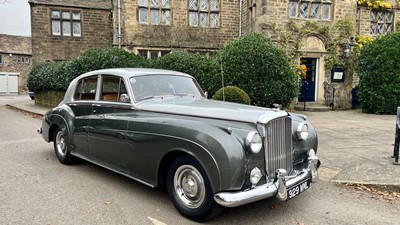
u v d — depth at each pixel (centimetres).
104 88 494
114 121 450
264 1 1439
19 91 3997
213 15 1783
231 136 337
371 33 1719
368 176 507
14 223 351
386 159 600
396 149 577
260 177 338
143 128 403
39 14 1847
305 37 1475
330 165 569
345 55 1505
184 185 366
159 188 462
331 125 1010
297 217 374
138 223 354
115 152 450
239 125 355
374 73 1319
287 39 1444
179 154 370
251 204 411
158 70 523
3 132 939
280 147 368
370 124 1034
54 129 607
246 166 332
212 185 329
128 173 436
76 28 1936
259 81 1134
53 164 587
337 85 1531
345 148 693
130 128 422
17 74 3969
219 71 1163
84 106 523
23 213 377
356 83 1644
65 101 583
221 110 377
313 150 424
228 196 316
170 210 389
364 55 1385
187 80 533
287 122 378
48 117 610
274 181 344
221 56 1182
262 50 1145
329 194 450
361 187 475
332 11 1509
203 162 335
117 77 472
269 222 360
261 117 348
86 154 517
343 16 1520
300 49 1462
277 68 1145
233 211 389
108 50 1396
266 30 1437
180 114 393
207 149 331
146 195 435
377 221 367
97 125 483
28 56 4062
